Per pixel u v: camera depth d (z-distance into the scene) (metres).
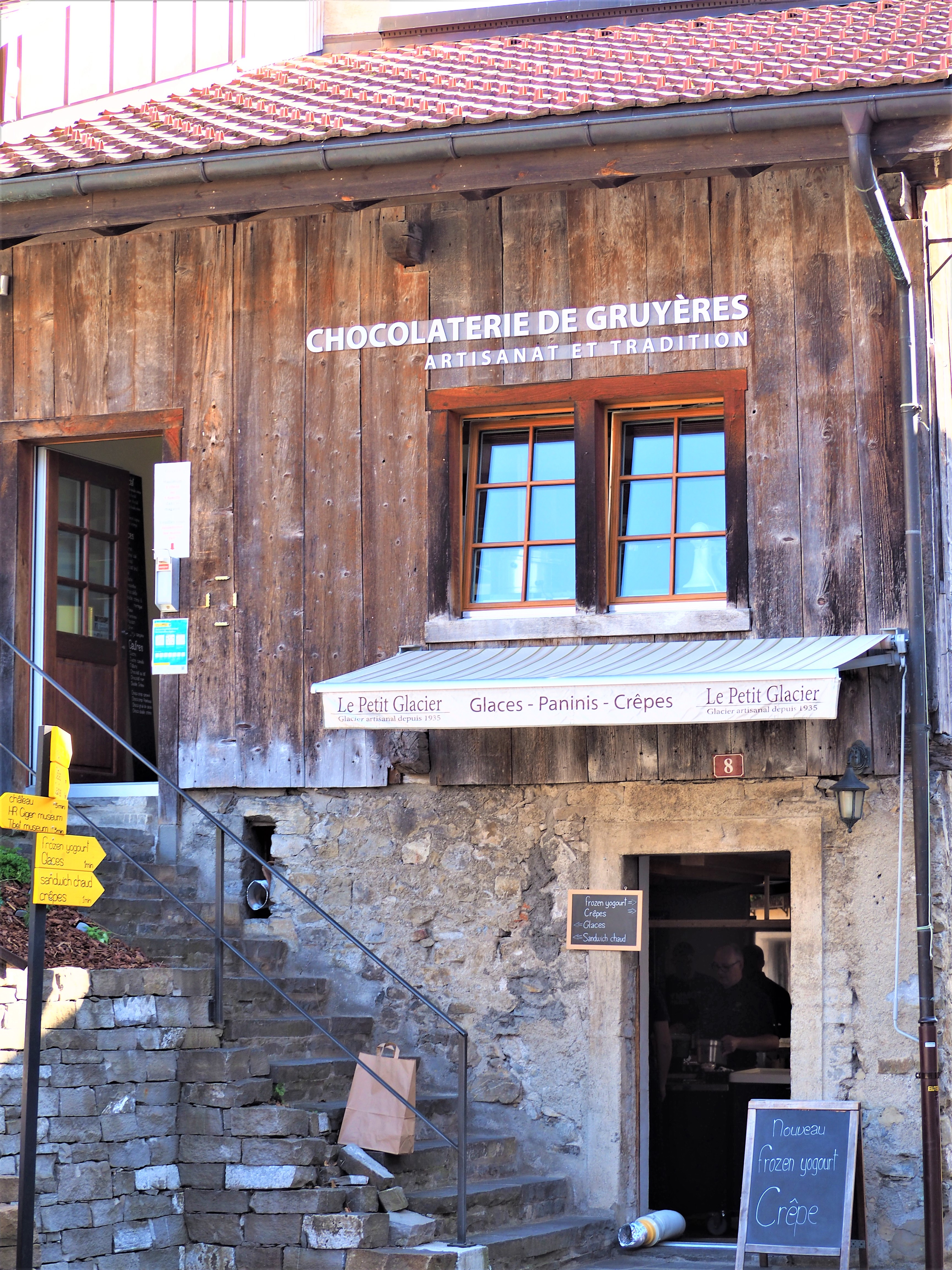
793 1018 9.42
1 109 13.63
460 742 10.23
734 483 9.82
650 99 8.88
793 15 12.13
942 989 9.26
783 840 9.55
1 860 9.70
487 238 10.52
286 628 10.70
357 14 13.30
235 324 11.04
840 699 9.45
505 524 10.59
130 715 12.38
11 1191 7.70
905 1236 9.07
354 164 9.44
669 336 10.05
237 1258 8.36
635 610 10.06
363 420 10.69
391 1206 8.38
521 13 12.95
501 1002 10.05
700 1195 10.90
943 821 9.52
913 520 9.12
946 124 8.53
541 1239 8.80
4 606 11.38
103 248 11.40
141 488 12.96
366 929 10.37
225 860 10.69
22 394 11.48
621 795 9.93
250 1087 8.59
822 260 9.80
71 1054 8.10
